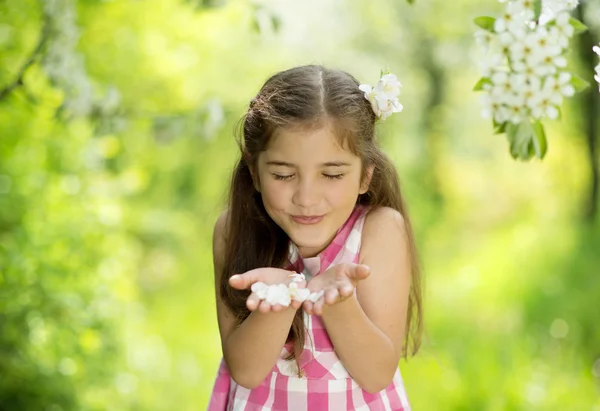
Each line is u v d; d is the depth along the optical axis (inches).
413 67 461.1
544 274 250.8
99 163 185.3
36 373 152.0
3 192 155.1
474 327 234.8
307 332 69.5
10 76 155.8
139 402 188.9
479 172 433.7
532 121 70.7
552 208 308.5
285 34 326.6
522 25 67.2
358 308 63.7
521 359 201.9
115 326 175.5
